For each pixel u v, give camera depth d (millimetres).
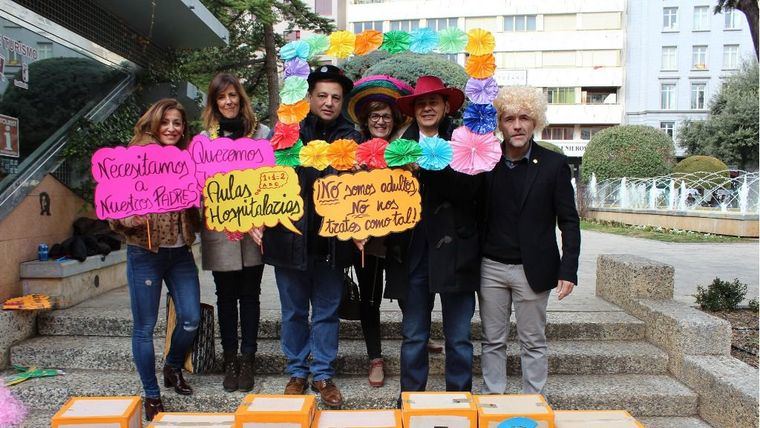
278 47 12914
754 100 27359
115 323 4188
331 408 3312
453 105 3221
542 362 3213
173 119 3127
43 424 3359
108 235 5289
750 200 13758
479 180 3100
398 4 38375
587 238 13008
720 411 3332
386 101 3217
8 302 4039
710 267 7914
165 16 6379
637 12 36875
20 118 4492
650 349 4039
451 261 3006
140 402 2578
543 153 3156
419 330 3154
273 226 3078
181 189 3035
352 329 4184
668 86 36875
